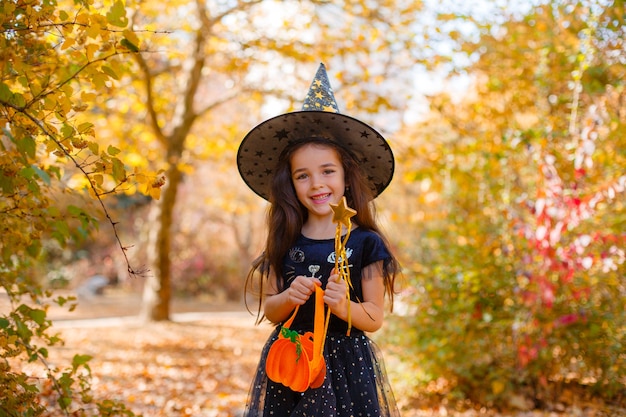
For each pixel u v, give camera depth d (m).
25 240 2.93
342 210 2.48
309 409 2.48
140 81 9.34
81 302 16.14
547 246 4.84
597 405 4.93
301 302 2.54
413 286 5.84
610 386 5.00
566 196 4.81
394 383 5.78
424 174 7.09
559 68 6.01
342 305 2.48
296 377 2.44
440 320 5.69
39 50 2.76
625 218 5.12
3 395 2.65
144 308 11.56
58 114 2.60
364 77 8.24
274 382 2.66
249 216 19.67
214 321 12.44
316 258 2.75
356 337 2.70
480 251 5.73
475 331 5.54
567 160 5.26
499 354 5.51
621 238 4.75
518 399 5.19
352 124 2.86
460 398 5.46
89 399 3.19
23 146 2.57
